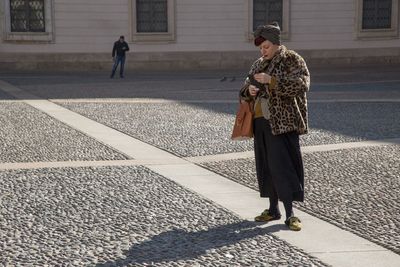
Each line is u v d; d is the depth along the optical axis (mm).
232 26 34281
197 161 10703
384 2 35219
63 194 8438
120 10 33594
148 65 34094
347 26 34906
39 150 11695
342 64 35031
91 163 10508
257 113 6867
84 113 16828
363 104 18641
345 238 6609
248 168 10125
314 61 34875
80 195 8383
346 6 34750
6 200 8141
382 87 24047
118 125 14742
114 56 29438
